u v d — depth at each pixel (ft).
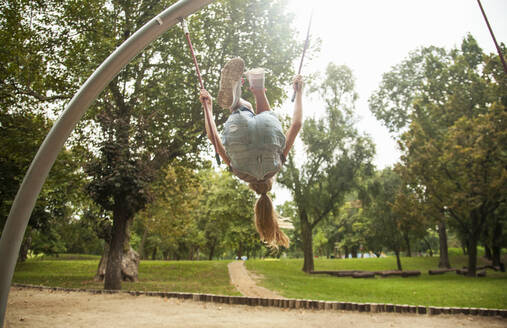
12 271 12.72
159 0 45.50
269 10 49.78
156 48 46.73
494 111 68.03
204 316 26.37
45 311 26.96
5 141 43.04
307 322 24.72
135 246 154.92
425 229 96.99
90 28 44.78
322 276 78.89
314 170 88.63
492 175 68.33
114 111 45.06
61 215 66.90
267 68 50.08
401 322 25.09
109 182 40.45
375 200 95.04
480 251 148.25
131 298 34.88
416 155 79.10
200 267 77.05
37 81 44.70
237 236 108.68
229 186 98.68
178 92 46.06
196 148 52.95
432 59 94.38
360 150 86.43
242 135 9.14
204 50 49.01
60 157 47.19
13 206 12.66
